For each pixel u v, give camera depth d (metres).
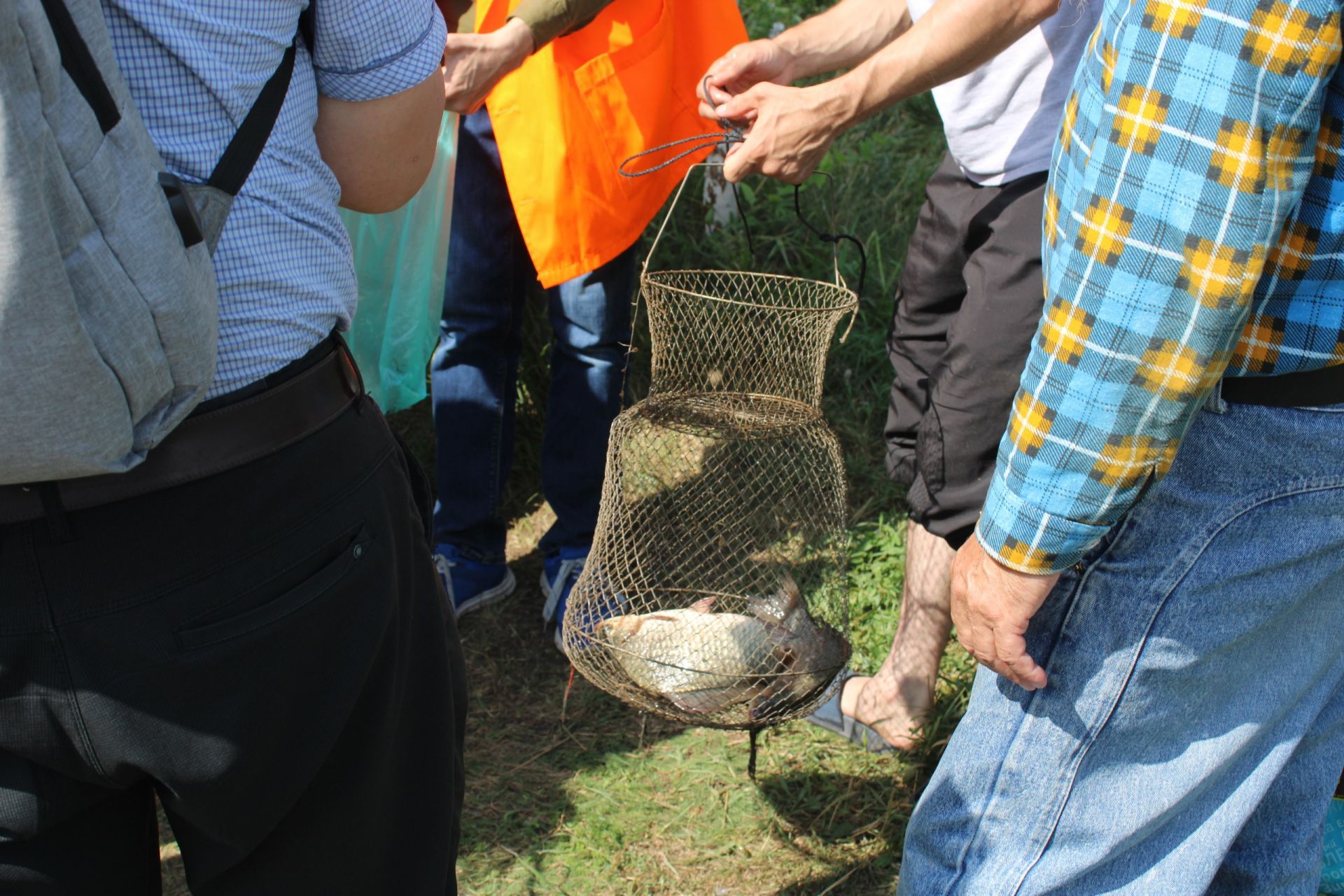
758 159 2.25
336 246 1.39
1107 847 1.58
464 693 1.77
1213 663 1.50
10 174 0.95
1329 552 1.48
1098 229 1.27
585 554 3.20
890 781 2.68
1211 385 1.29
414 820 1.59
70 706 1.24
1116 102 1.24
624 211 2.80
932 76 2.12
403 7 1.35
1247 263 1.21
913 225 4.57
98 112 1.06
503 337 3.13
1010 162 2.28
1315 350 1.34
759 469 2.98
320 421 1.37
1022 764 1.59
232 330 1.25
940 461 2.40
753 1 5.02
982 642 1.53
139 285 1.07
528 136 2.69
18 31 0.95
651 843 2.52
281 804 1.37
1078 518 1.36
